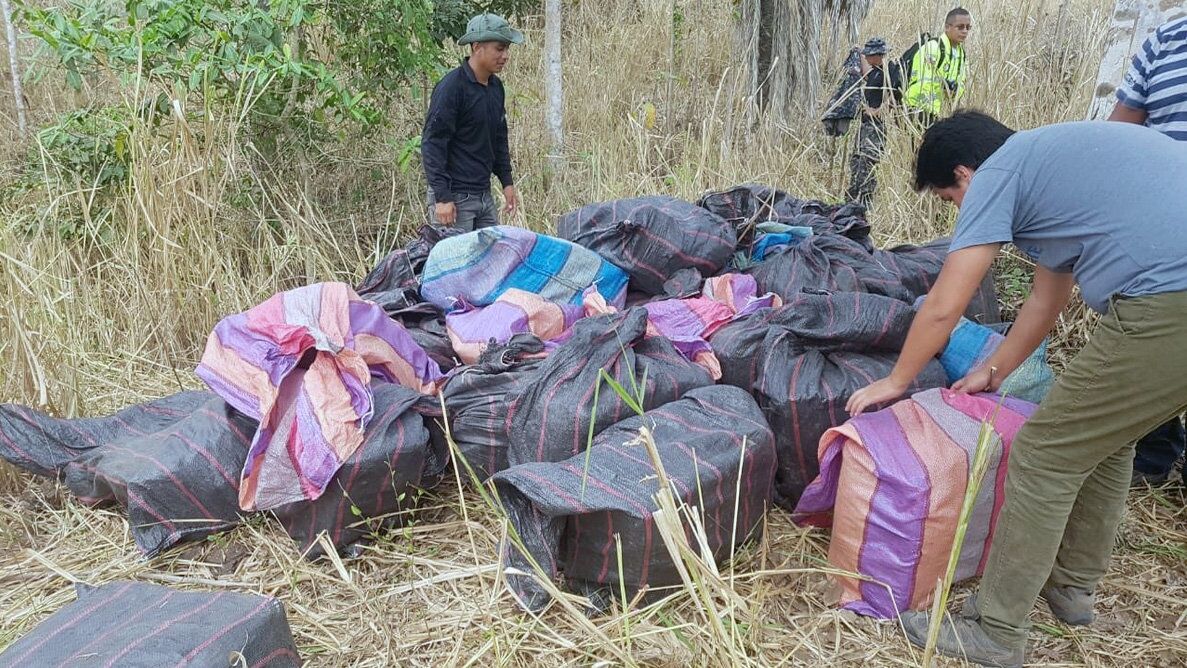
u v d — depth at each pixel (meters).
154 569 2.49
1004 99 4.55
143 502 2.50
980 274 1.96
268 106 4.43
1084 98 4.29
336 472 2.44
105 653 1.66
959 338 2.80
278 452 2.51
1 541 2.61
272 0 4.18
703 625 2.17
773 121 6.30
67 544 2.61
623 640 2.07
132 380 3.53
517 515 2.25
